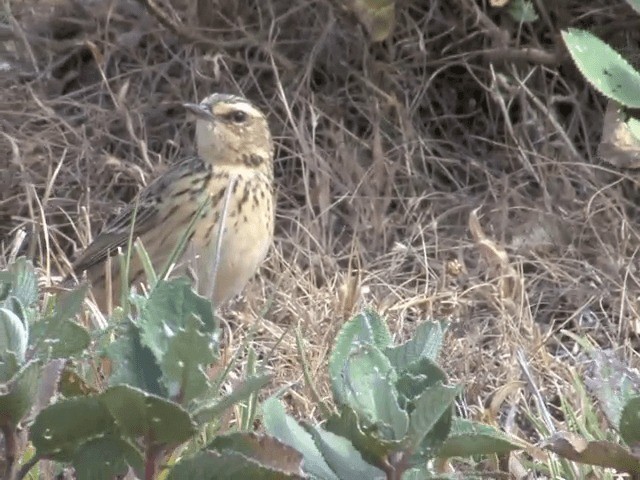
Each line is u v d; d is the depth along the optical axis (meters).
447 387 4.25
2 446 4.97
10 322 4.44
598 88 10.82
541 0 13.36
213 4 13.88
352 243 11.73
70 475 6.27
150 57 14.25
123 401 4.34
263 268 11.97
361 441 4.41
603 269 11.74
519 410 8.84
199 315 4.56
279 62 13.80
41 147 13.30
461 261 11.80
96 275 11.17
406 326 10.65
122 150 13.63
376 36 13.04
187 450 6.41
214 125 11.06
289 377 9.03
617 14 13.41
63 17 14.41
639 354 10.02
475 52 13.40
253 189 11.04
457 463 7.18
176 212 10.82
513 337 9.97
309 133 13.39
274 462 4.50
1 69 14.17
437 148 13.48
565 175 12.81
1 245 12.27
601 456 5.16
